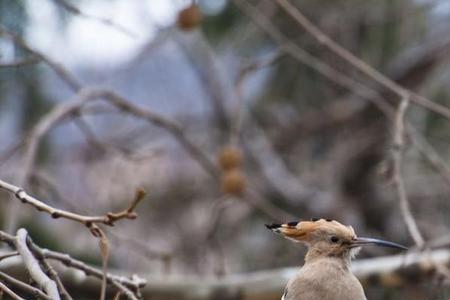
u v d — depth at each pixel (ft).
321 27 47.96
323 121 49.80
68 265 23.12
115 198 49.52
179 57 55.31
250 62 39.50
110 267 42.60
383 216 48.52
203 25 48.06
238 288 36.19
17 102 43.39
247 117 49.37
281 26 48.14
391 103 48.01
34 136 36.06
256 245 47.96
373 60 47.62
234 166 37.93
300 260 46.32
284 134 50.47
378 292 43.78
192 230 49.62
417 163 46.98
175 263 49.65
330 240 27.30
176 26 37.55
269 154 49.47
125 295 23.12
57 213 20.56
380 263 35.06
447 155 47.44
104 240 20.52
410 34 48.32
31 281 21.84
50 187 37.04
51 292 20.48
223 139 49.55
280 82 50.24
